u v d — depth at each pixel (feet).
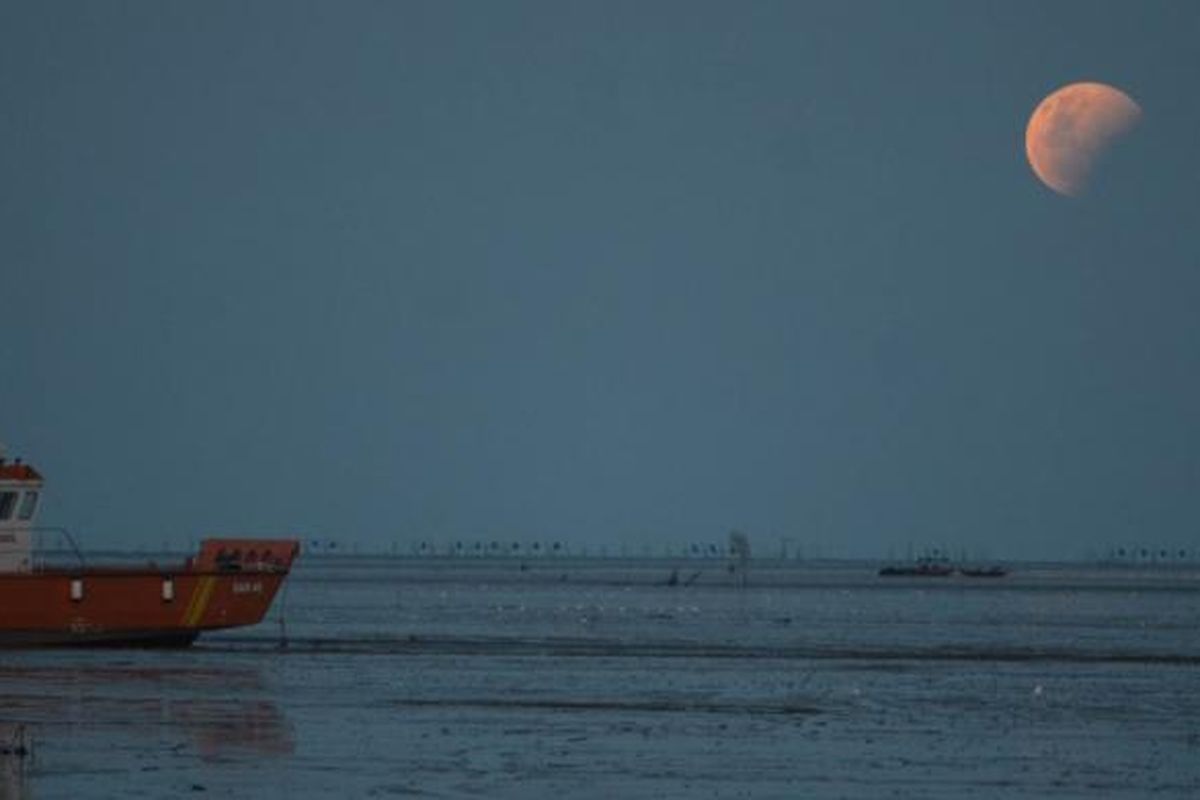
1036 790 546.26
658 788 540.93
